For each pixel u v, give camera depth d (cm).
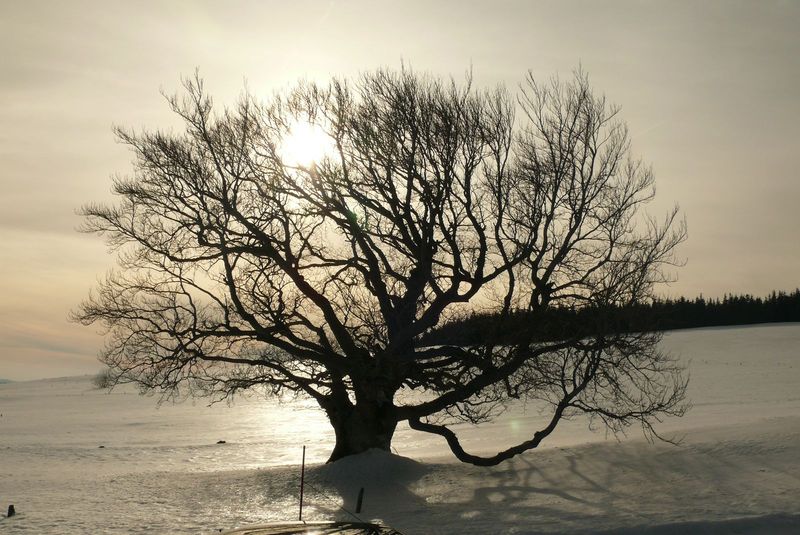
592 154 2939
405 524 2042
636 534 1717
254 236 2873
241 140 2877
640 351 2761
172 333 2911
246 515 2361
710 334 17412
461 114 2827
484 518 2042
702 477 2366
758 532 1689
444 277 2914
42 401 13450
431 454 4341
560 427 5531
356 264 2928
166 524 2266
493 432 5591
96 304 2914
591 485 2439
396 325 2902
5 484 3475
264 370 3145
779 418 3581
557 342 2881
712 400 6500
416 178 2812
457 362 3009
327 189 2889
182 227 2922
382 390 3006
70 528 2247
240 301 2953
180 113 2912
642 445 3064
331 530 1069
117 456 5322
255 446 5819
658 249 2845
